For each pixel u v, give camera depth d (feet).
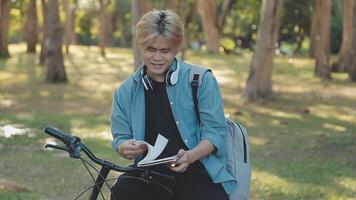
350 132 40.57
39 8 137.39
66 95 59.72
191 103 10.96
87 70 87.10
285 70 93.30
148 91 11.07
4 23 105.19
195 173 11.04
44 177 26.89
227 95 61.46
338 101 59.11
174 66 11.04
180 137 11.00
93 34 181.16
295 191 24.89
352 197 24.08
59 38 69.77
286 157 32.14
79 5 174.50
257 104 54.95
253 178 26.96
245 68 96.84
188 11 116.16
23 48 129.18
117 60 107.96
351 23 88.02
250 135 39.70
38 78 73.92
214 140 10.80
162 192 11.11
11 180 26.09
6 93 59.98
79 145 10.53
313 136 38.91
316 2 81.20
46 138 36.35
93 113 48.16
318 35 80.74
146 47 10.66
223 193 11.01
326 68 80.28
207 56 118.73
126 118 11.32
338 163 30.30
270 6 55.93
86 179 26.63
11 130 38.75
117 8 165.68
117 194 11.16
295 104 55.93
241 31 162.50
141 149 10.64
